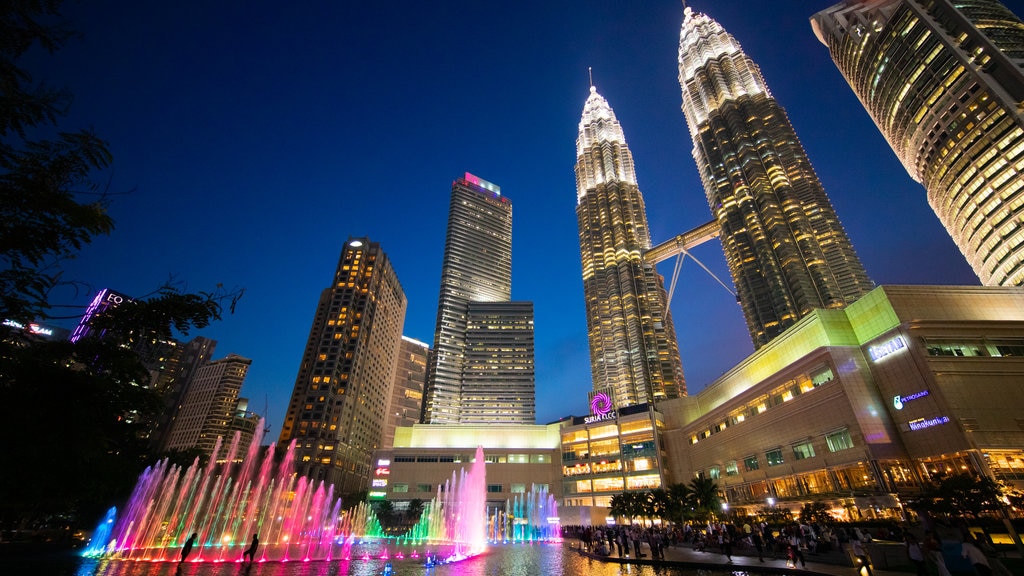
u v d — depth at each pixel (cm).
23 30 709
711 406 10469
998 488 3669
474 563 3903
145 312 880
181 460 7112
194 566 3073
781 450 7256
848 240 16750
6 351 781
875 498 5406
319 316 17075
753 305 17412
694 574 3017
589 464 12325
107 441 998
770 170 18850
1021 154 10469
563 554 5156
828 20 16275
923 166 13262
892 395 5909
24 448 864
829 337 6644
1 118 701
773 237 17350
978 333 5769
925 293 6241
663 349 19350
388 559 4116
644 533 6606
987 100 11162
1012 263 10550
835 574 2367
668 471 11238
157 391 1005
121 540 5050
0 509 2792
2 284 705
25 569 2533
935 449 5331
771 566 2853
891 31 13700
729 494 8700
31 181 712
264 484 12175
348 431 14838
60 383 827
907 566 2442
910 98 13175
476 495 12812
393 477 13188
